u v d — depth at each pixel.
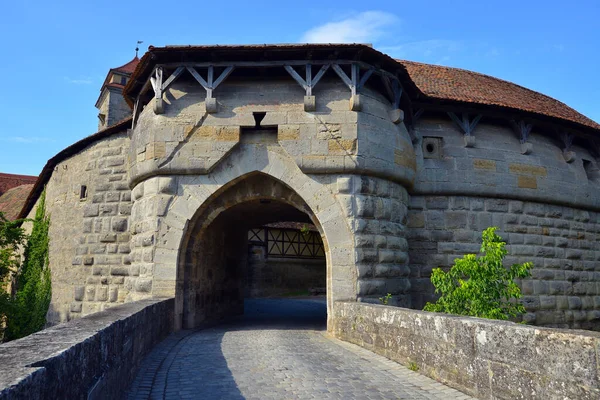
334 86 10.88
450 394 4.97
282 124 10.62
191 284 11.13
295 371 6.24
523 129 13.53
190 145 10.63
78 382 2.91
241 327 11.70
